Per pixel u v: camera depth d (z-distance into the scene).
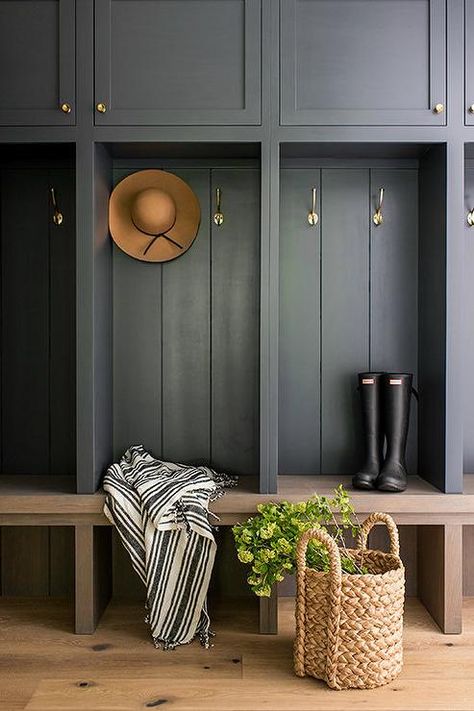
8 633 2.79
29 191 3.16
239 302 3.18
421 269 3.13
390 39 2.80
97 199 2.85
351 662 2.36
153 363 3.18
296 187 3.17
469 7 2.80
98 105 2.77
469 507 2.76
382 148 2.94
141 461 2.97
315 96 2.80
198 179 3.16
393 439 2.92
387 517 2.59
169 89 2.79
